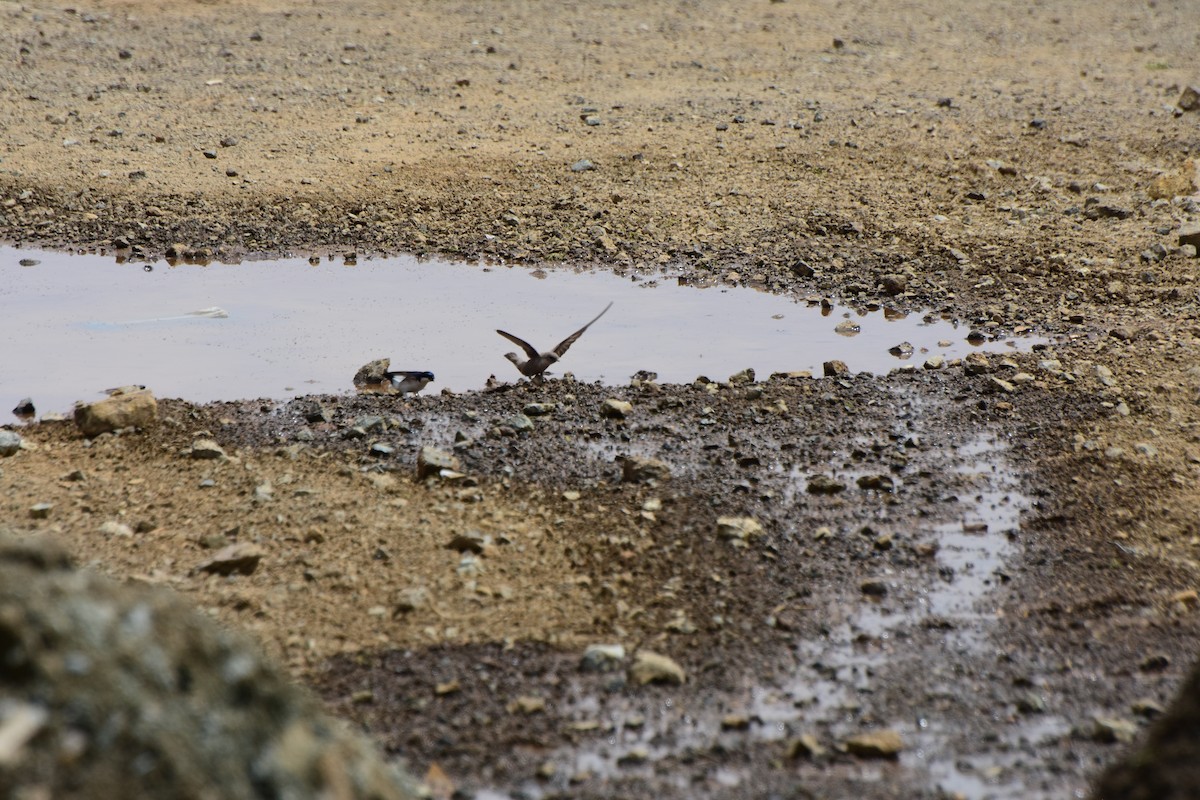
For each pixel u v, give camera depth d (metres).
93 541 22.41
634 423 28.55
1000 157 52.41
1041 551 22.91
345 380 31.27
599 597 21.16
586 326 30.30
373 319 35.66
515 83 62.25
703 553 22.67
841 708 18.17
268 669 11.91
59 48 64.50
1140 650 19.66
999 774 16.58
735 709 18.17
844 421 28.81
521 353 33.12
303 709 12.13
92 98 56.53
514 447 27.00
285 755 11.40
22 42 64.88
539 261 40.75
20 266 39.41
